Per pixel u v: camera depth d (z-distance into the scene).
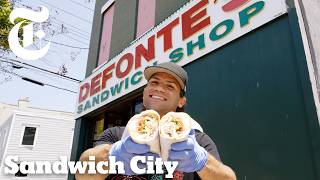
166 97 1.46
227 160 2.80
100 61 6.82
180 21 4.03
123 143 1.08
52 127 20.23
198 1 3.77
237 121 2.82
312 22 2.51
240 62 2.97
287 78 2.47
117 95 5.20
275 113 2.48
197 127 1.51
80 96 6.84
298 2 2.55
